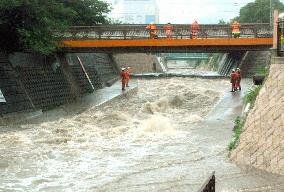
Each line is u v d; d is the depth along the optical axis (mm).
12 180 13789
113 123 24781
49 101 30266
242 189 12516
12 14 27609
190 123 24984
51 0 32250
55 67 34438
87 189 12875
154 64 76938
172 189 12734
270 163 14156
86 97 36031
